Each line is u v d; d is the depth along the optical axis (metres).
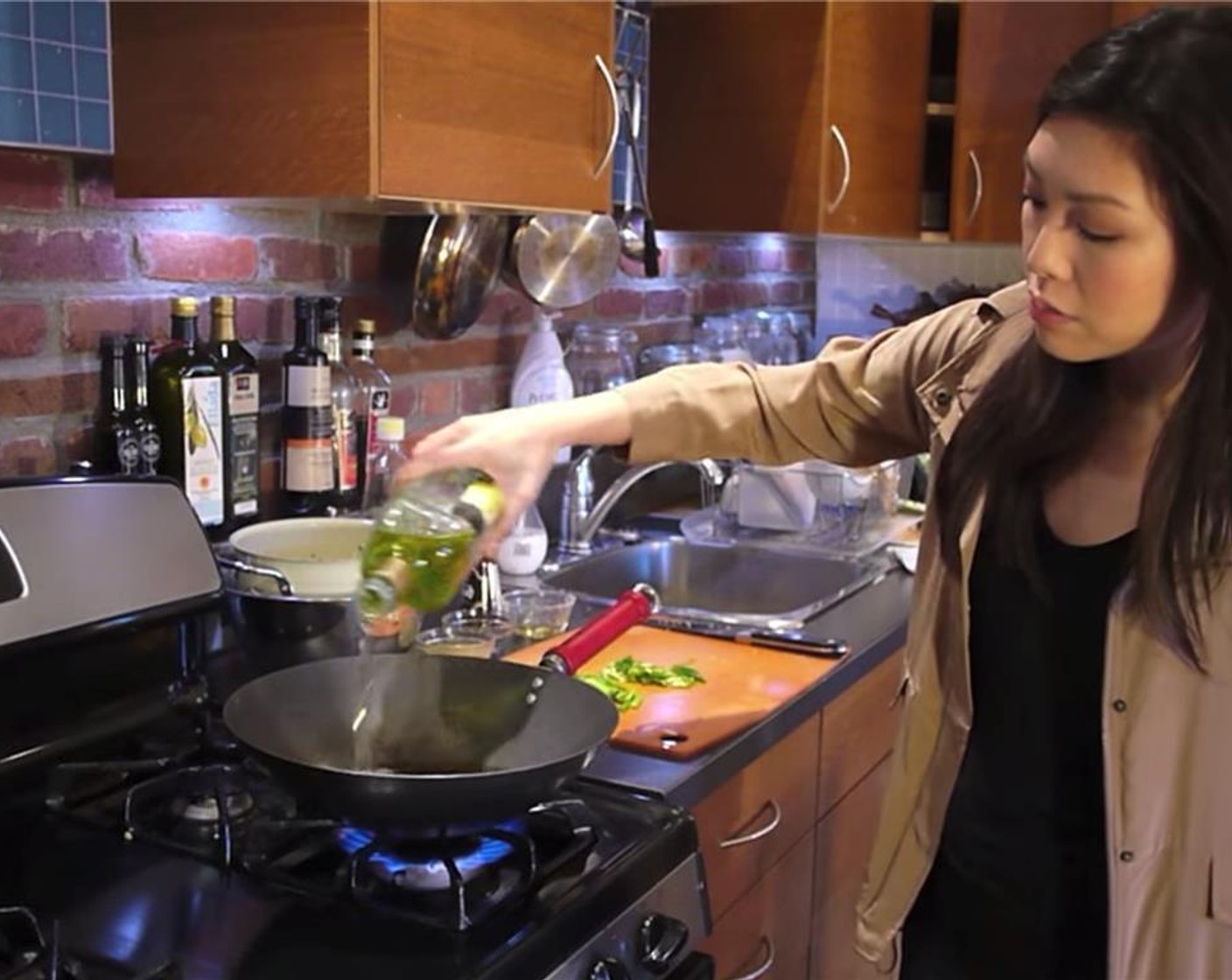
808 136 2.33
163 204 1.59
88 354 1.52
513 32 1.54
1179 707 1.14
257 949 0.99
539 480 1.34
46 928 1.02
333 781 1.05
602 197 1.77
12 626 1.21
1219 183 0.97
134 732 1.36
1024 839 1.25
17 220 1.43
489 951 1.00
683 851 1.23
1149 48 1.00
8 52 1.34
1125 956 1.20
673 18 2.40
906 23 2.61
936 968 1.33
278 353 1.79
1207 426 1.07
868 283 3.44
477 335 2.17
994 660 1.25
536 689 1.31
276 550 1.59
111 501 1.32
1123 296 1.02
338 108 1.35
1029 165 1.07
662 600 2.40
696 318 2.88
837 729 1.78
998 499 1.22
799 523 2.44
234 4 1.38
